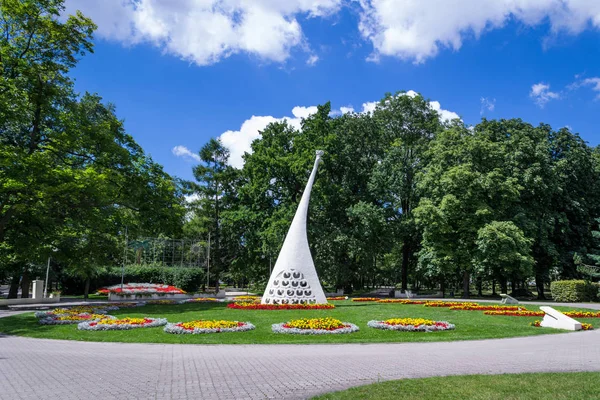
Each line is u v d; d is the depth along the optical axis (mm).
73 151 23141
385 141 44844
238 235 45125
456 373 8156
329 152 37094
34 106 22203
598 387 6758
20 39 22281
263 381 7605
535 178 33344
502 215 33344
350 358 9859
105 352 10805
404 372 8266
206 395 6711
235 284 61062
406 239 41469
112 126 24812
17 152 20156
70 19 22812
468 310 21375
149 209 24969
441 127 42781
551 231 34656
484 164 34250
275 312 19672
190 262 47375
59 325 15617
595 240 36750
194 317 17953
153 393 6863
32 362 9477
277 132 40188
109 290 31422
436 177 34531
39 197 19922
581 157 37375
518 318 18359
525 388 6719
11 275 33781
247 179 46594
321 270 36781
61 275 37938
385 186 39344
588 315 19406
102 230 24828
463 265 32625
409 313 19625
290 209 34906
